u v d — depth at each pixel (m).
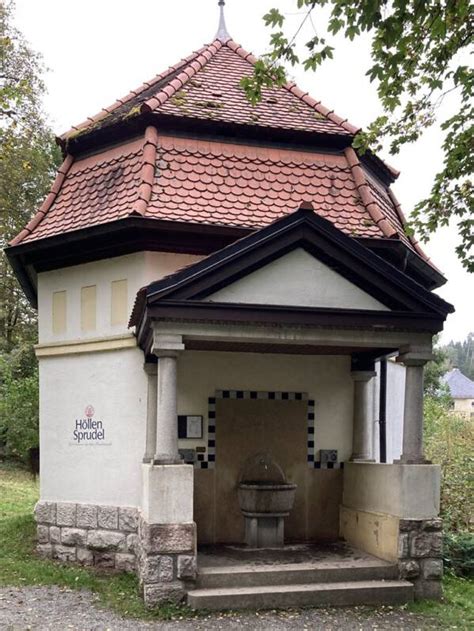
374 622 6.81
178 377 9.26
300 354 9.78
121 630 6.52
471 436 17.30
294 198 9.91
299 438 9.65
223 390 9.41
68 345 9.88
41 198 24.23
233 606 7.11
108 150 10.73
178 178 9.66
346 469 9.59
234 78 12.08
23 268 10.98
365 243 9.41
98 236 9.29
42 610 7.21
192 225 8.94
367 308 7.79
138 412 9.02
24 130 21.53
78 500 9.55
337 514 9.64
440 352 31.27
